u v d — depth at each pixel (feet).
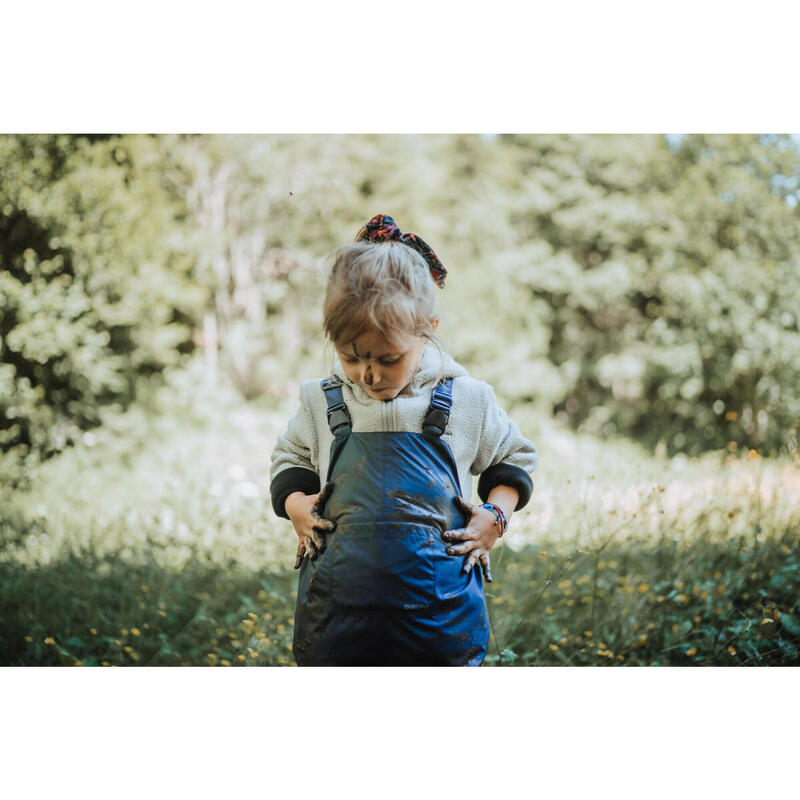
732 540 11.55
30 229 19.90
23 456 18.90
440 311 6.75
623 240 27.12
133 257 22.04
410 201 28.22
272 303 28.55
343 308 5.98
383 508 6.20
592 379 27.96
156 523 12.98
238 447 21.39
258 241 28.02
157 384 23.97
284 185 27.63
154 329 23.38
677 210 25.81
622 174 27.04
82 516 15.29
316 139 27.94
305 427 6.80
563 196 27.45
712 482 14.83
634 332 27.63
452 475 6.40
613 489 13.89
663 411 26.40
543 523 13.44
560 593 10.89
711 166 25.05
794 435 15.88
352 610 6.14
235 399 25.20
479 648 6.42
